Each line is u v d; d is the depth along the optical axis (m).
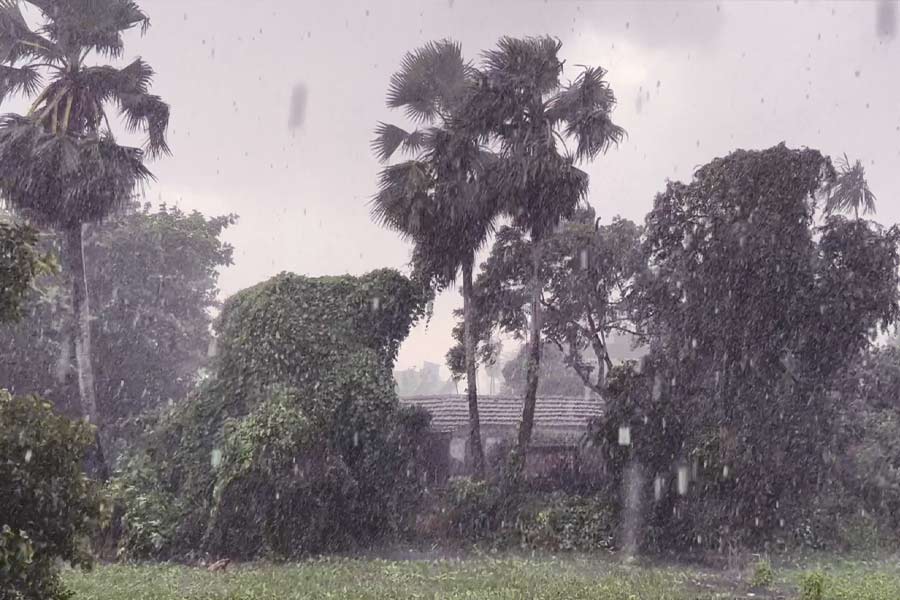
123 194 22.36
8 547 7.13
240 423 20.11
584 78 23.48
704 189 21.78
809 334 21.02
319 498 20.00
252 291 22.77
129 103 23.14
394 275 23.44
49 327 28.31
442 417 29.81
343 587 14.42
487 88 22.67
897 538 21.95
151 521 19.36
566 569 17.53
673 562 19.67
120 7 22.83
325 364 21.70
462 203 23.09
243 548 19.25
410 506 22.23
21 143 20.83
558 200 22.80
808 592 13.36
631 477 21.20
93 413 22.83
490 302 26.39
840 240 21.48
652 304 23.66
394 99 25.11
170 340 33.47
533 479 26.50
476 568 17.12
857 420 24.84
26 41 22.41
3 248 7.47
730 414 21.02
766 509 20.61
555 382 44.19
